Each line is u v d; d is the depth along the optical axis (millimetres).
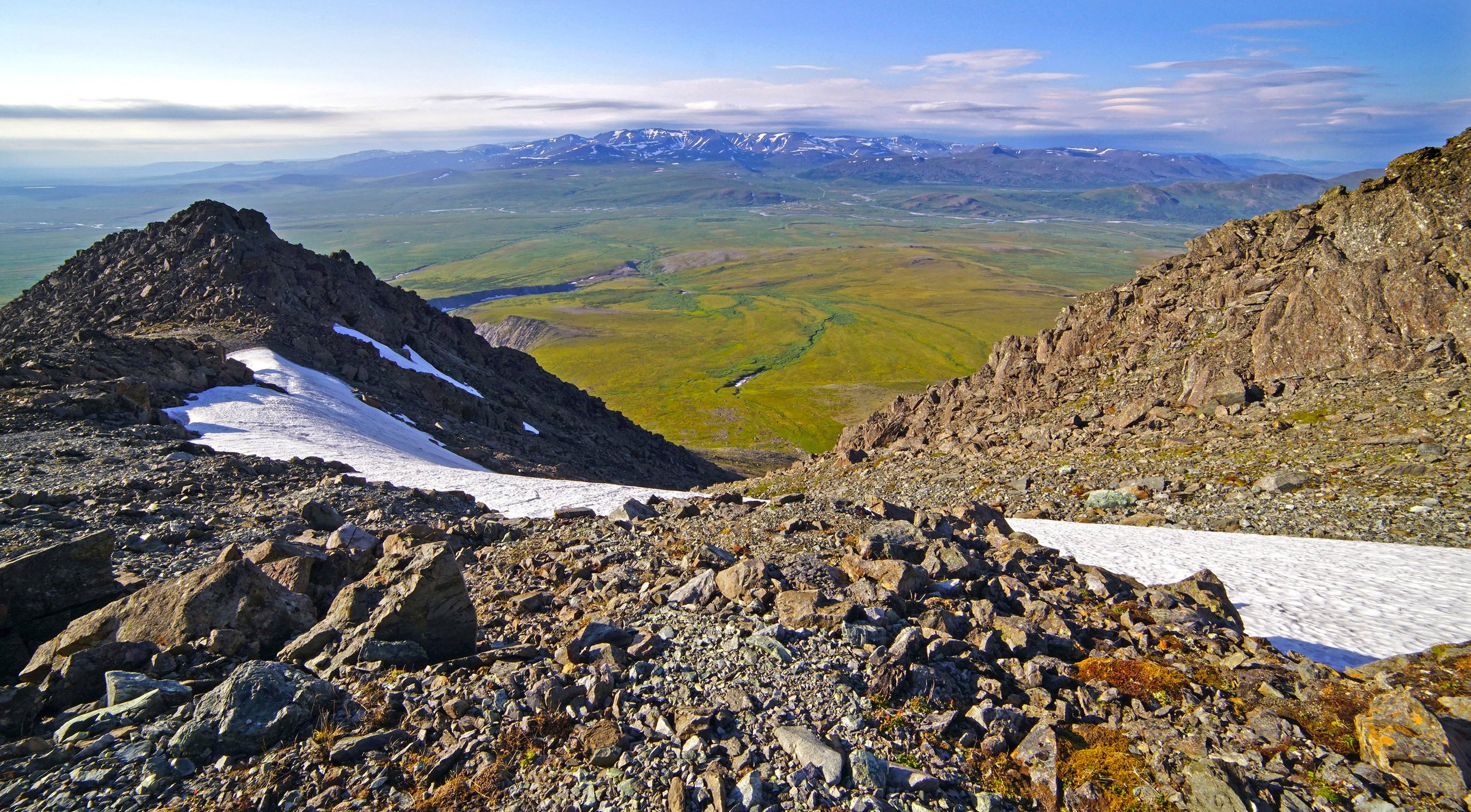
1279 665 14805
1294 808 10875
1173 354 65375
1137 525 40188
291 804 10633
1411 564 30609
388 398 81250
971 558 20062
